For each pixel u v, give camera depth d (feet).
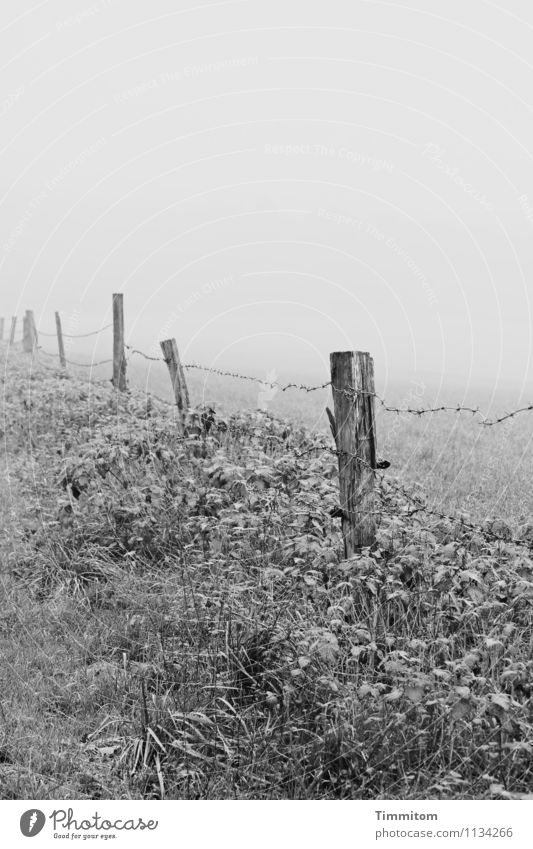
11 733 16.67
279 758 15.16
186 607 20.18
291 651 17.31
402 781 14.25
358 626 17.58
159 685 17.70
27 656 20.01
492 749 14.15
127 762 15.72
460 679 15.07
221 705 16.60
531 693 15.25
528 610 18.22
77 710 17.70
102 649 20.34
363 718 15.12
